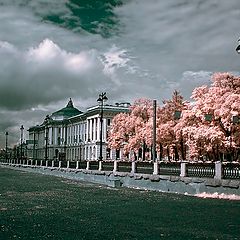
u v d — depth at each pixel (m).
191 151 47.66
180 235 14.09
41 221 17.17
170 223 16.69
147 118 71.50
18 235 13.84
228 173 25.98
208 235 14.12
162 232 14.63
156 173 33.44
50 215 19.17
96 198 27.62
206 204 23.16
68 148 151.25
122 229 15.22
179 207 22.02
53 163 69.38
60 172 62.75
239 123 43.09
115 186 38.81
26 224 16.30
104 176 43.88
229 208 21.34
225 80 47.50
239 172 25.22
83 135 136.88
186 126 49.12
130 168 38.47
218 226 15.98
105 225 16.16
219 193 26.28
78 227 15.64
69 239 13.20
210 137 43.22
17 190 34.62
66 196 29.16
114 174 41.47
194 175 28.80
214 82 48.09
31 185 41.28
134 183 36.91
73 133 149.00
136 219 17.84
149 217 18.47
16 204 23.92
